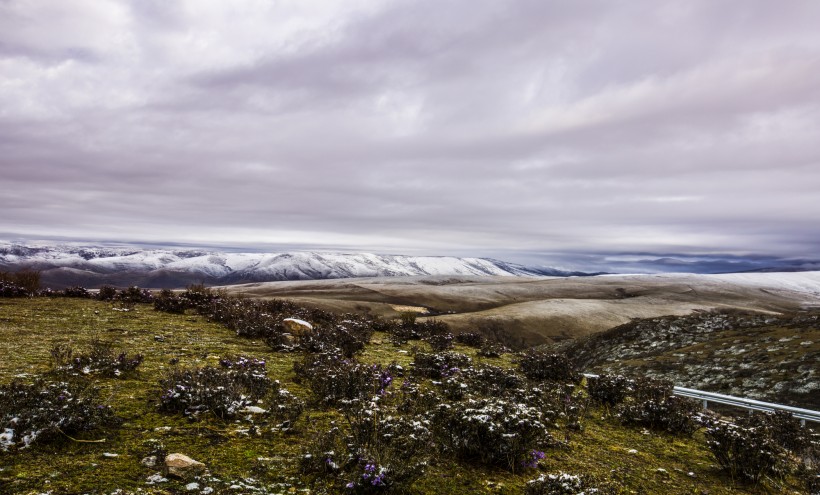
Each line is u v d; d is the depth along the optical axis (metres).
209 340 13.55
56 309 16.66
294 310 22.94
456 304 189.50
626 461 7.23
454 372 11.58
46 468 4.60
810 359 28.95
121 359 8.80
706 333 48.91
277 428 6.52
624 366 41.53
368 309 138.12
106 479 4.52
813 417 15.22
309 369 9.78
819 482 7.13
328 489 4.88
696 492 6.29
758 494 6.51
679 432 9.34
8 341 10.79
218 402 6.80
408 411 7.77
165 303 19.31
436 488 5.32
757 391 26.83
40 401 5.75
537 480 5.29
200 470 4.94
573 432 8.53
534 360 15.09
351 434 6.06
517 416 6.46
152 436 5.76
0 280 21.28
